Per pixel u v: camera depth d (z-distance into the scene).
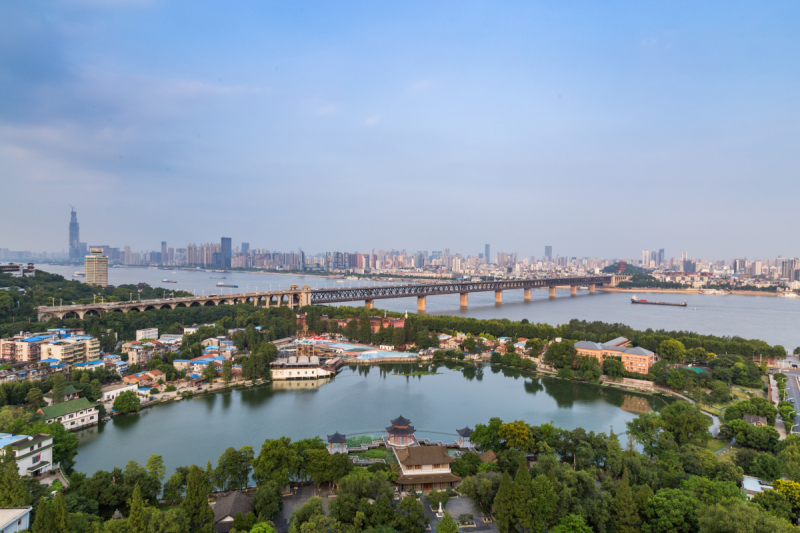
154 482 190.00
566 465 199.12
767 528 147.00
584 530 163.38
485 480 185.50
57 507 143.38
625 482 175.12
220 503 182.75
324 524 164.50
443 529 161.38
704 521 155.88
